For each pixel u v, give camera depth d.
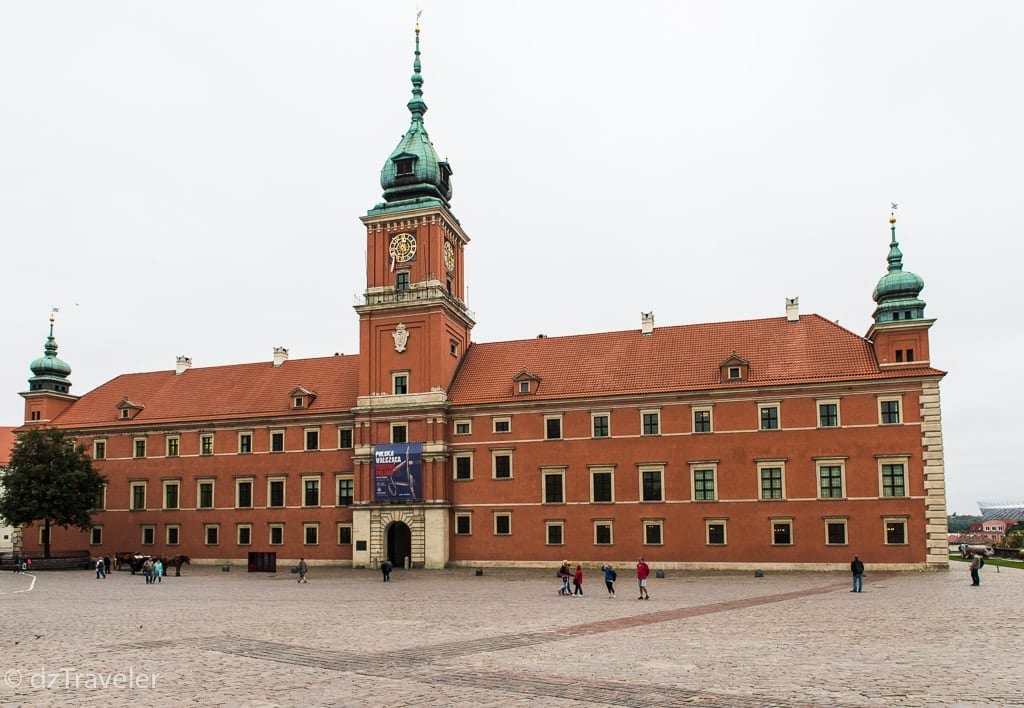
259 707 18.14
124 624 34.31
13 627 33.41
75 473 84.81
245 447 88.56
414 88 89.44
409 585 59.12
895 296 70.56
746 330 77.00
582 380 77.69
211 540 88.31
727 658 24.30
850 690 19.48
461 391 81.44
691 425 72.19
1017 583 52.72
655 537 72.19
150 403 95.88
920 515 65.56
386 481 79.25
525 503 76.50
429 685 20.55
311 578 68.00
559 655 25.17
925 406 66.31
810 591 49.62
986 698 18.55
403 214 83.44
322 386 89.38
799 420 69.38
